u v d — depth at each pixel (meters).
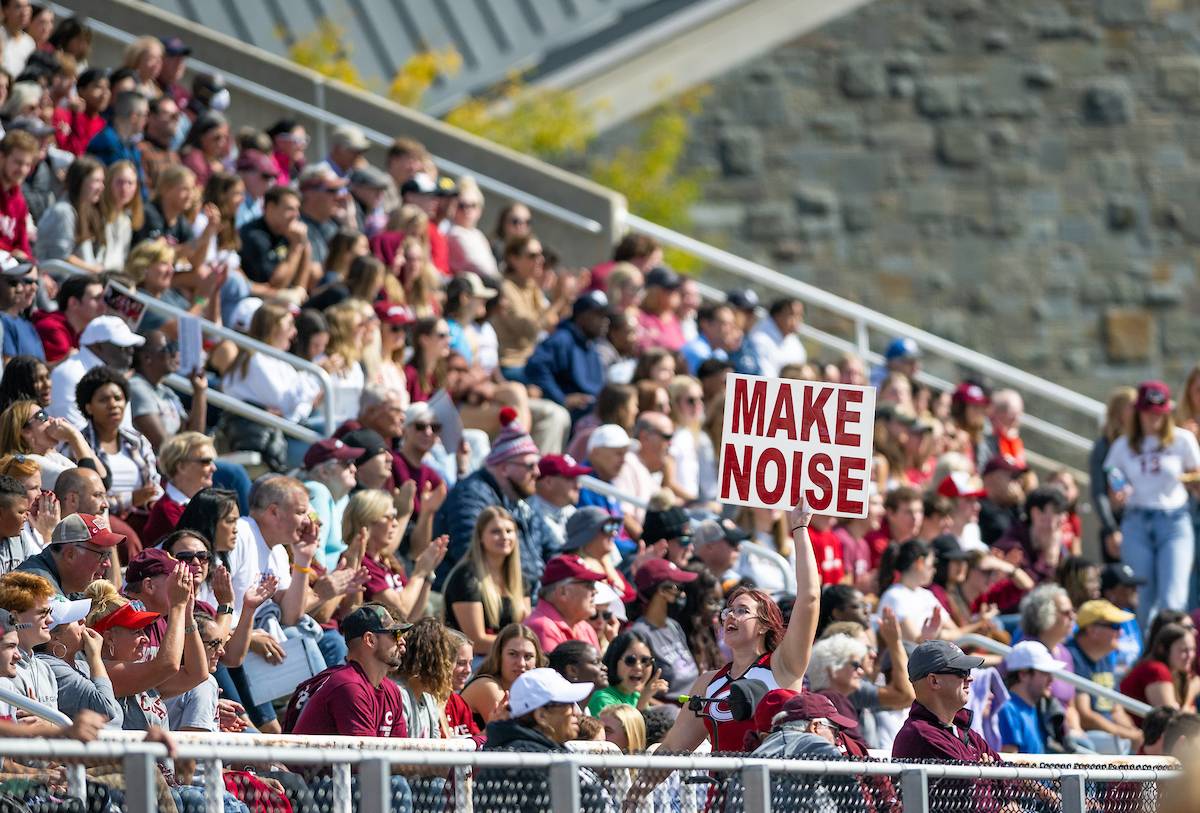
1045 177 84.69
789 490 27.86
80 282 40.53
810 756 24.98
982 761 28.70
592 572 37.44
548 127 81.38
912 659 29.05
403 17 84.94
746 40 84.44
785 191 83.75
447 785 21.08
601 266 61.62
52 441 34.25
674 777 23.00
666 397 50.66
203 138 55.69
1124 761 32.16
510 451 41.88
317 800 21.97
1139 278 84.62
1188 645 44.59
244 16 82.12
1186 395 59.09
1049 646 43.47
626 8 86.62
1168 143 85.12
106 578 32.12
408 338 51.00
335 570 35.88
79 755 18.33
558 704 26.08
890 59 84.69
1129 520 54.56
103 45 68.56
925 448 56.12
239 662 31.41
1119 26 85.25
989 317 84.00
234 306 48.88
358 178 59.91
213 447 36.06
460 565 38.00
